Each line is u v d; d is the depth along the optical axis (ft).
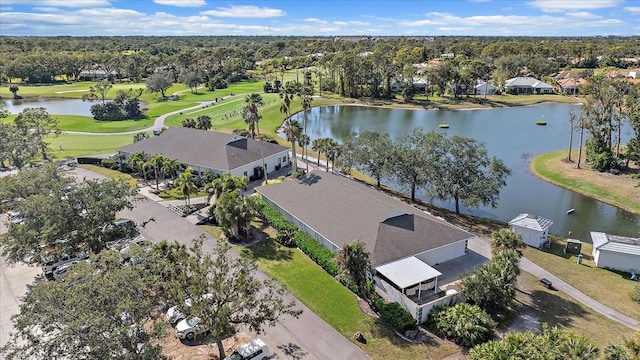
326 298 121.19
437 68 532.73
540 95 536.42
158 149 243.40
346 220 145.28
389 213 139.54
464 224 174.09
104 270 89.15
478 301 110.52
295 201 168.96
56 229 123.03
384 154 196.95
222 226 159.74
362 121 412.57
